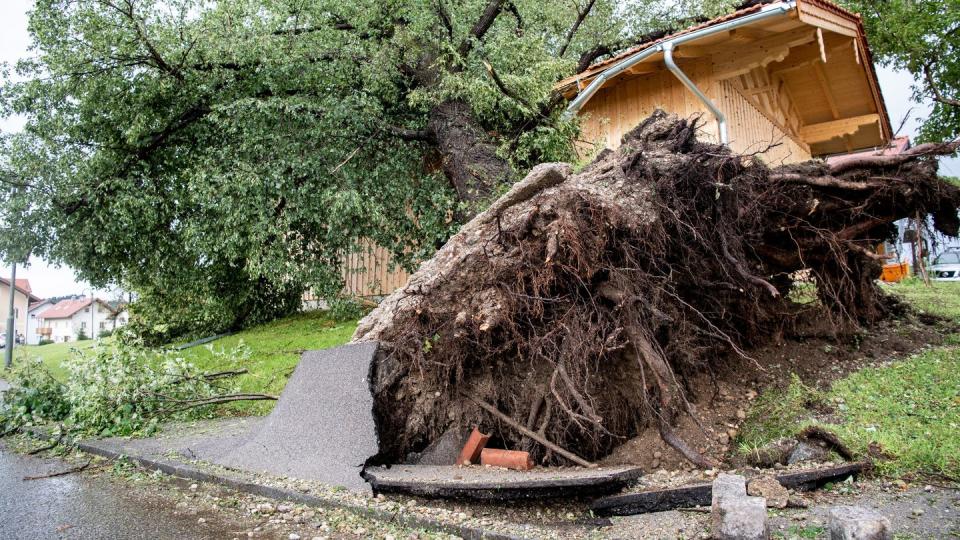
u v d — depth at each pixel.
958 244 6.57
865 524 2.92
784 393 5.65
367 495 4.68
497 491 4.22
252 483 5.06
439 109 11.30
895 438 4.52
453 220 11.08
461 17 11.42
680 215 5.31
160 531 4.21
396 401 5.56
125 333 9.89
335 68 11.22
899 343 6.64
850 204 6.37
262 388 8.90
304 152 11.01
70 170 11.36
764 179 5.96
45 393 8.78
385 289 14.28
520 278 4.95
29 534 4.18
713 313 6.01
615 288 4.89
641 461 4.87
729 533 3.34
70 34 10.91
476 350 5.44
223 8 10.59
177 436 7.06
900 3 17.19
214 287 13.83
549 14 12.79
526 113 9.95
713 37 9.49
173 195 12.23
